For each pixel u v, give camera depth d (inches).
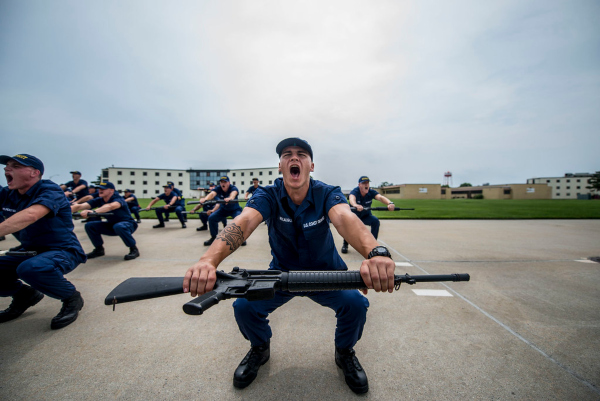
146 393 59.2
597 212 545.3
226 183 235.6
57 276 86.9
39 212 86.4
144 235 274.8
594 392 58.8
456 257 182.2
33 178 95.0
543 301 109.6
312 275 46.1
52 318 93.7
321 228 61.9
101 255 184.7
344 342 61.7
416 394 58.6
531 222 387.2
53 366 68.3
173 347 77.3
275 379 63.7
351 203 197.9
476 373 65.4
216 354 74.0
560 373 65.2
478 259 177.0
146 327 88.7
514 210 604.4
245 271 49.3
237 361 70.9
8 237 262.7
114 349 76.1
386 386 61.2
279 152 63.0
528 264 164.9
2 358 71.3
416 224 366.6
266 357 67.9
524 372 65.7
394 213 532.4
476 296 114.7
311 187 62.6
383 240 245.0
